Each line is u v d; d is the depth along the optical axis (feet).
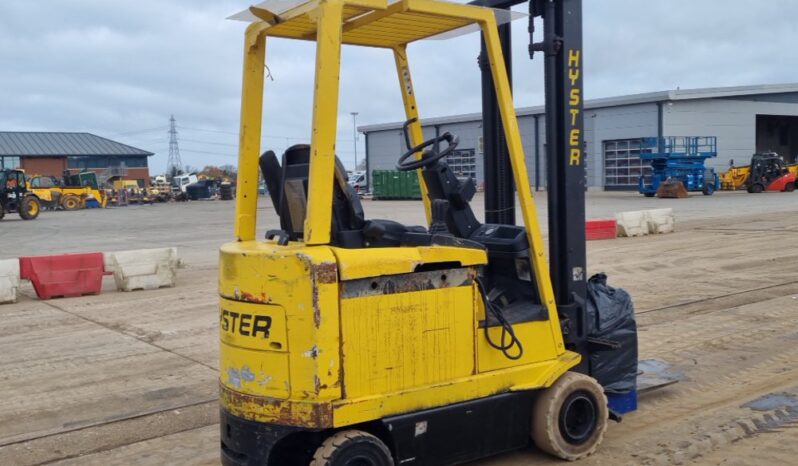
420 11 13.56
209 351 27.12
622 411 17.70
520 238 15.49
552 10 16.06
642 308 32.48
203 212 131.75
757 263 45.24
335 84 12.46
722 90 156.04
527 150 164.04
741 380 21.47
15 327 32.50
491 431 14.48
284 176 14.16
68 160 235.81
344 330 12.59
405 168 15.35
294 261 12.39
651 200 122.11
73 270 40.65
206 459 17.06
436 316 13.61
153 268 42.52
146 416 20.16
